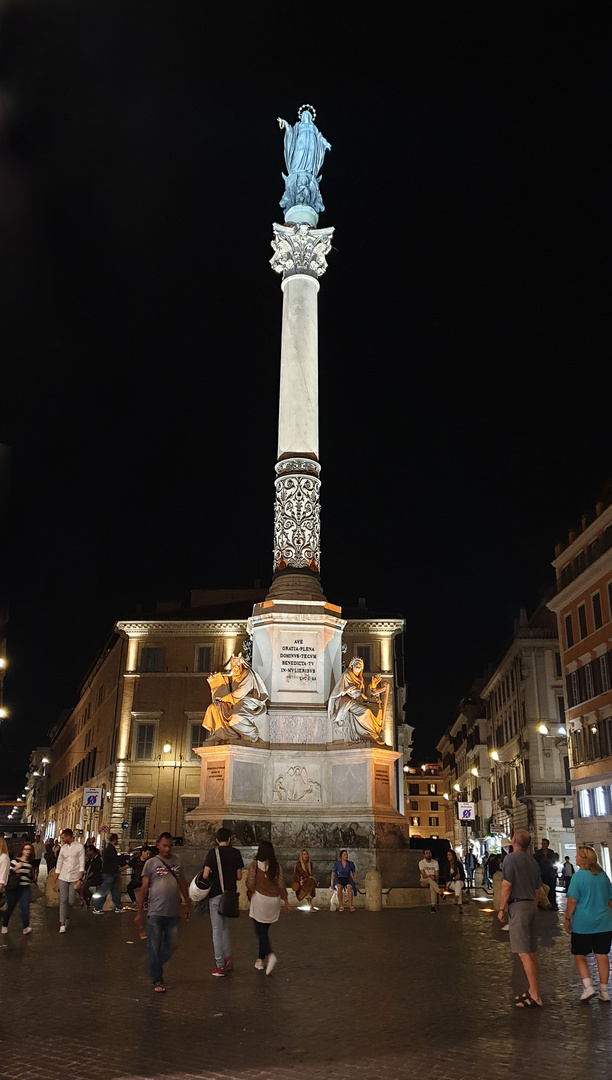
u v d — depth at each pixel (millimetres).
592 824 45281
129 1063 7176
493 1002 9750
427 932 16750
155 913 10398
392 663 59688
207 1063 7191
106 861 22453
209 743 24797
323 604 27094
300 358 29906
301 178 32406
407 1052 7543
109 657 68062
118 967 12312
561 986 10867
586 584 47562
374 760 24438
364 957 13148
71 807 82562
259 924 11594
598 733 45281
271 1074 6879
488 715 82562
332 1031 8289
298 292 30688
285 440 29250
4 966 12445
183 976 11406
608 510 43812
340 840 23703
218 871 11586
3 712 48812
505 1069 7016
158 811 57438
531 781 58594
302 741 25281
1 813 147375
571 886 10156
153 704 59562
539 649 61156
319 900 22172
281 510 28531
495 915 21016
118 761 58406
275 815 24188
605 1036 8141
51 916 21172
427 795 148000
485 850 73938
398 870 23609
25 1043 7836
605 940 9930
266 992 10227
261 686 25703
